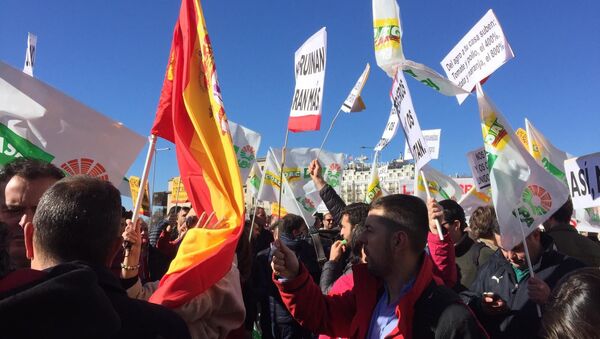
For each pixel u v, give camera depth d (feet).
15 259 6.87
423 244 7.06
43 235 4.83
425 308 6.51
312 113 10.80
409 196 7.36
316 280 17.34
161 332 4.97
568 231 13.19
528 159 10.12
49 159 9.33
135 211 7.70
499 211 9.80
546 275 9.58
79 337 3.67
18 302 3.48
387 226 7.01
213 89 7.37
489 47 11.26
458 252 13.30
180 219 20.89
